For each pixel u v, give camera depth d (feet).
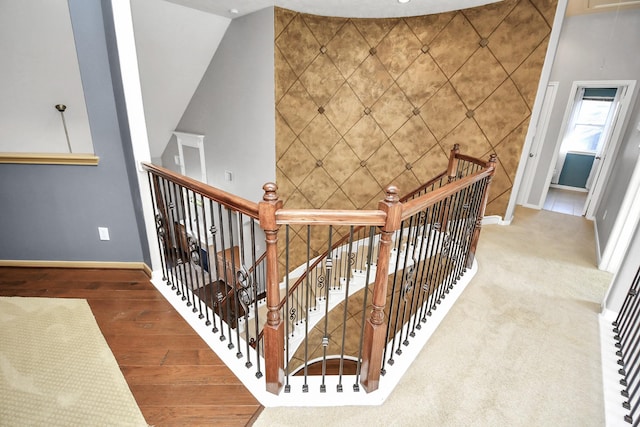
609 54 13.51
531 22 11.37
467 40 12.66
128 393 4.84
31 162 7.32
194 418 4.51
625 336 6.35
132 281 7.80
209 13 13.25
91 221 7.93
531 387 5.28
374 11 12.76
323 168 15.51
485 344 6.25
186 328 6.30
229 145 16.83
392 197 3.90
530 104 12.08
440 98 13.75
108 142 7.35
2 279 7.72
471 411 4.80
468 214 7.87
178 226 6.60
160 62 14.93
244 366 5.39
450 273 8.07
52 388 4.86
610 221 10.64
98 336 5.98
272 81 13.07
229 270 20.65
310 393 4.91
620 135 13.69
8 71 11.87
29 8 10.28
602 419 4.75
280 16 12.42
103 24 6.60
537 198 16.56
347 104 14.79
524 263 9.88
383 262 4.18
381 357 4.79
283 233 15.55
